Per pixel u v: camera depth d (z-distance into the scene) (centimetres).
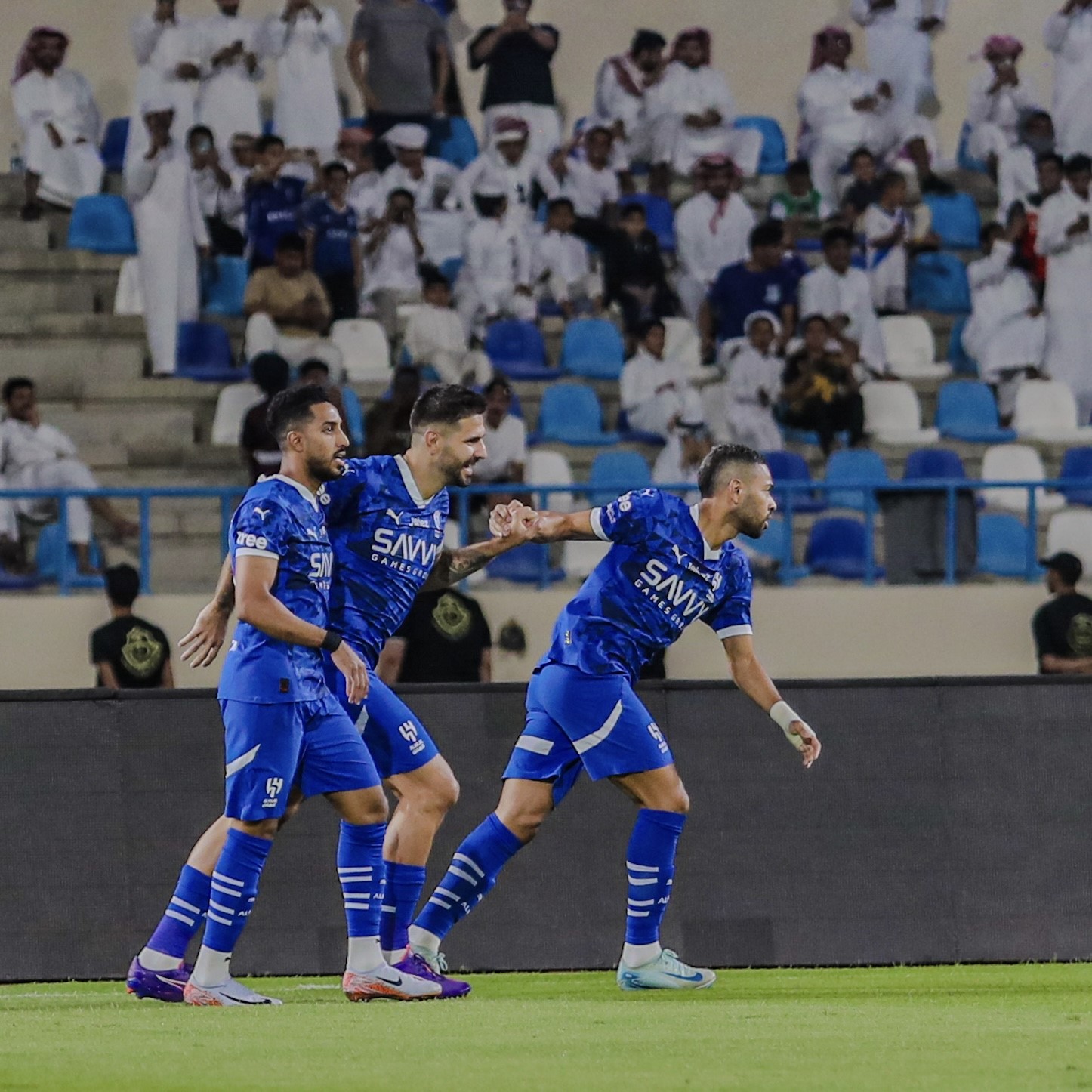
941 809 2402
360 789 1833
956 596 4050
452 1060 1335
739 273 4738
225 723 1834
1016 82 5541
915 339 4991
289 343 4506
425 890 2336
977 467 4725
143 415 4497
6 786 2295
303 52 5116
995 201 5538
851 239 4803
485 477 4209
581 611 1961
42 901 2284
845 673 4031
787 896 2369
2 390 4384
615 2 5662
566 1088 1191
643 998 1911
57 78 4988
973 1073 1266
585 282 4972
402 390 3894
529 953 2347
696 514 1958
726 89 5400
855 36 5688
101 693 2319
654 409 4562
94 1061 1341
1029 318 4972
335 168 4659
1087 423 5000
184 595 3853
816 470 4584
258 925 2320
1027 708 2422
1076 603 3675
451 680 3359
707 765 2377
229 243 4816
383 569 1905
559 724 1969
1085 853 2414
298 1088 1195
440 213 5062
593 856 2367
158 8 4950
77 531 4003
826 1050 1392
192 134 4803
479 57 5209
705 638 3981
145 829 2306
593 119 5456
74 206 4919
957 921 2388
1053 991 2003
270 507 1789
